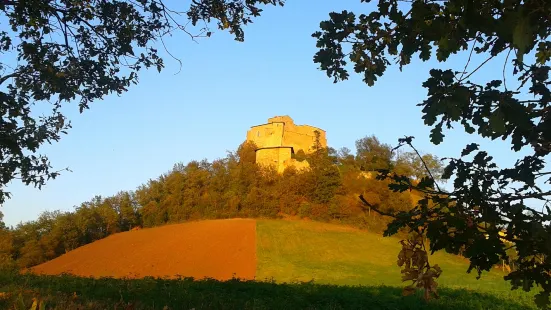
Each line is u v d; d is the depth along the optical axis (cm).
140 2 728
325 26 315
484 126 261
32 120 802
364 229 7306
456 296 1906
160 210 8475
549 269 263
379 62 317
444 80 250
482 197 260
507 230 256
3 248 6681
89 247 6656
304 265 5097
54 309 743
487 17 217
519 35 200
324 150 8581
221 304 1237
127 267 5144
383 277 4347
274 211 8012
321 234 6800
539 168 275
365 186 7438
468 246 265
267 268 4881
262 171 8775
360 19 308
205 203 8350
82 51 776
